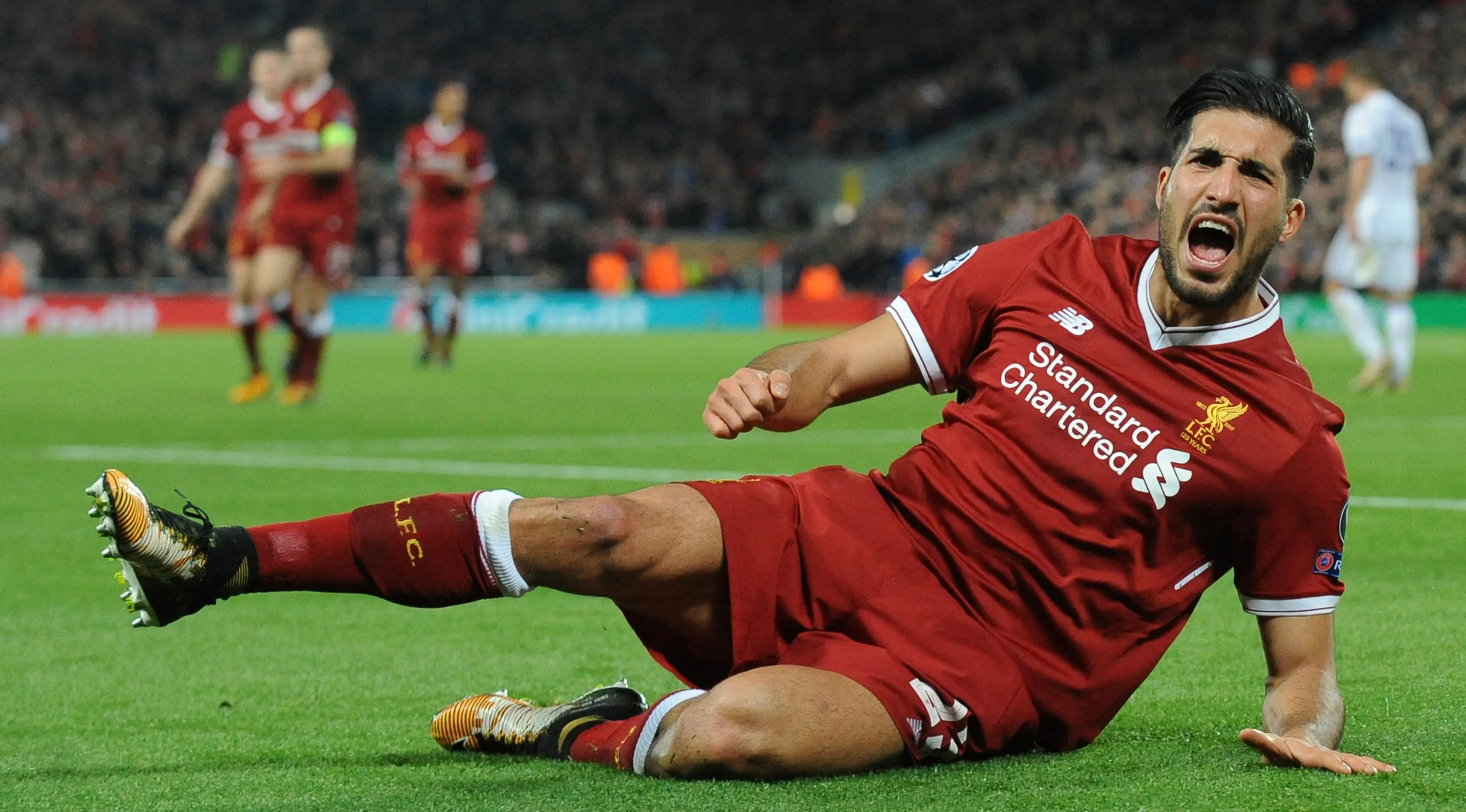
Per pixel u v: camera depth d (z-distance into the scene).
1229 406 2.40
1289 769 2.33
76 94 29.41
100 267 25.11
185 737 2.70
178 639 3.61
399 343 21.50
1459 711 2.74
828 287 28.69
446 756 2.54
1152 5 32.19
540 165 31.56
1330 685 2.45
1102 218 26.61
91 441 8.21
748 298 28.09
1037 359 2.49
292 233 10.55
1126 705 2.88
